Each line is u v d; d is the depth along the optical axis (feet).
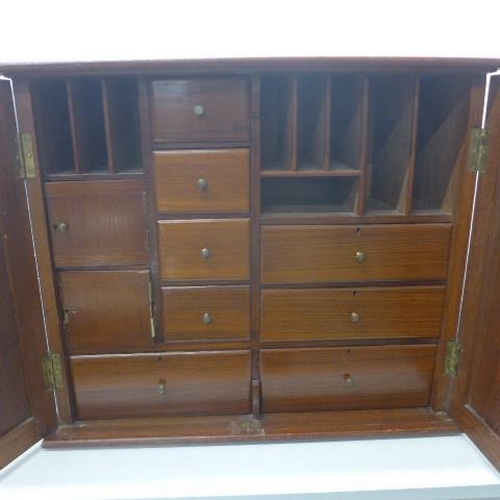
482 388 3.26
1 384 3.12
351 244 3.30
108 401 3.58
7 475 3.20
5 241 3.03
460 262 3.34
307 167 3.30
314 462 3.31
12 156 2.99
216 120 3.02
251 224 3.23
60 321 3.37
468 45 4.06
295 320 3.45
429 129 3.56
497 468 3.12
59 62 2.77
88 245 3.23
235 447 3.47
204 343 3.48
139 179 3.12
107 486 3.10
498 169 3.00
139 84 2.95
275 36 4.02
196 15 3.95
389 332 3.51
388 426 3.54
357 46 4.06
